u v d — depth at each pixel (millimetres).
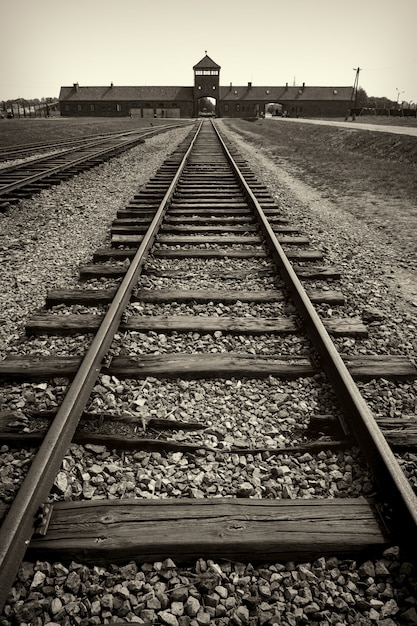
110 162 16766
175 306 4926
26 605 1999
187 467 2844
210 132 36500
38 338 4293
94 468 2764
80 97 114188
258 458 2934
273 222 8766
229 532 2312
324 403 3436
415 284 5953
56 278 5855
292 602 2102
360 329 4379
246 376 3729
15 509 2248
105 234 7891
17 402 3338
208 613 2033
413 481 2717
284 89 116812
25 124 48406
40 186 11680
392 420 3160
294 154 22812
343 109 115875
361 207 10805
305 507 2473
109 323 4051
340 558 2279
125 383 3596
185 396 3498
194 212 8875
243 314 4781
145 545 2238
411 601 2078
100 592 2096
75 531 2295
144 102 114062
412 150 18656
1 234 7895
